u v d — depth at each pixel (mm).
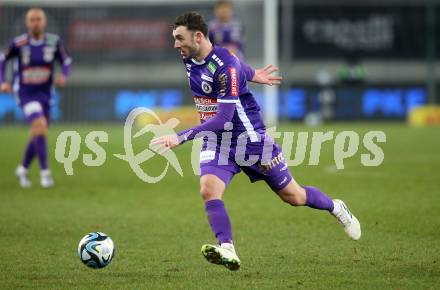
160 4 115000
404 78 115625
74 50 114625
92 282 24797
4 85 50562
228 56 25812
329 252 29438
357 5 115625
